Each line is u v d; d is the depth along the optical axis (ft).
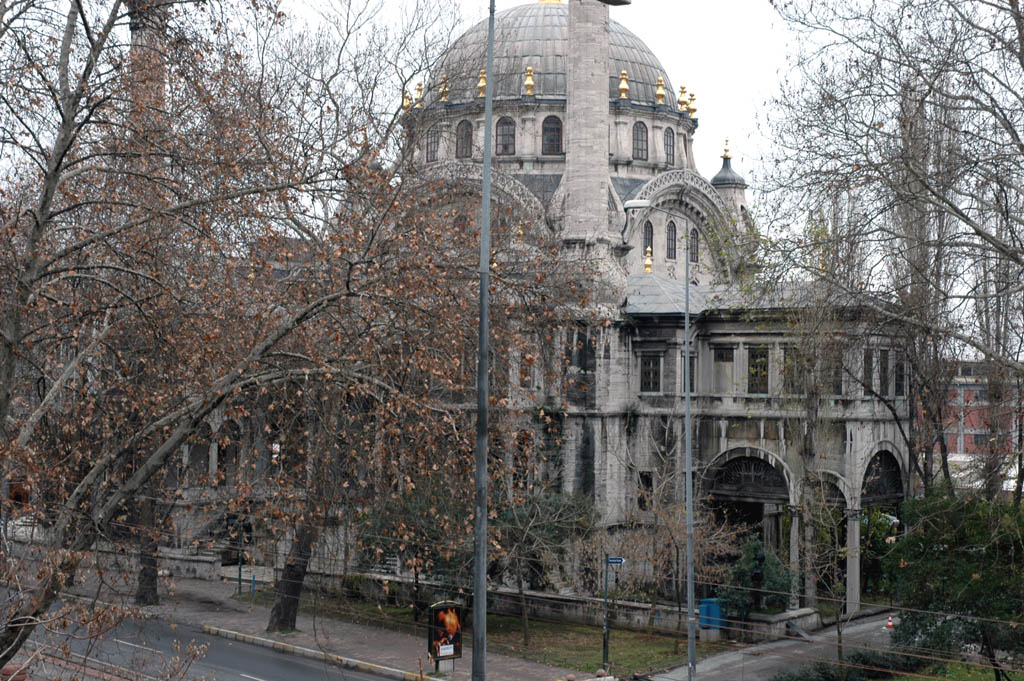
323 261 85.56
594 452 211.00
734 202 303.89
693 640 123.24
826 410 184.85
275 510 87.40
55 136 88.38
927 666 150.10
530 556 177.58
